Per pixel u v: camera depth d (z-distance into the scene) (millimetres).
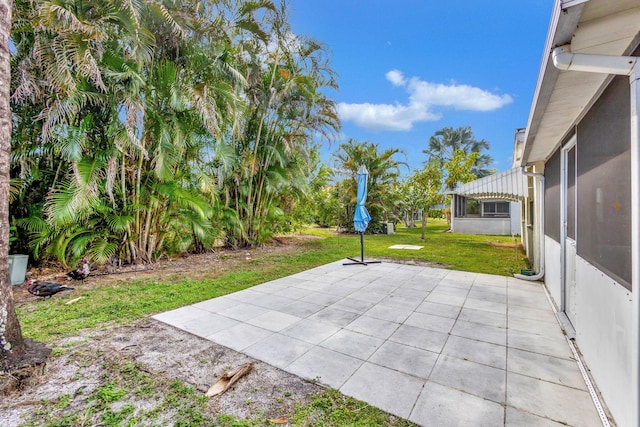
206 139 7152
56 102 4738
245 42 7633
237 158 8289
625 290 1769
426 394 2141
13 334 2414
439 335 3105
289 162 9695
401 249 9266
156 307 3934
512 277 5574
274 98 8250
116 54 5234
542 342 2930
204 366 2518
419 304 4086
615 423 1839
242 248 9250
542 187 5195
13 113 4941
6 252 2396
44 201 5422
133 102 5258
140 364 2535
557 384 2248
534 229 5953
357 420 1889
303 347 2852
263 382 2293
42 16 4133
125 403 2051
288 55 8609
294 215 11844
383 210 14219
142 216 6492
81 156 5188
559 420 1872
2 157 2344
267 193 9312
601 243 2180
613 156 1964
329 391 2182
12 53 4742
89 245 5770
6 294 2385
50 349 2682
